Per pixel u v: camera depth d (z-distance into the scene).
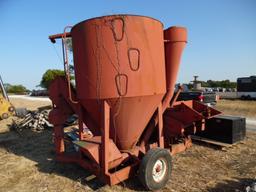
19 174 5.46
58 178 5.16
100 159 4.41
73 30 4.84
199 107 6.97
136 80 4.42
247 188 3.97
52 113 5.86
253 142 7.67
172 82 5.67
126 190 4.48
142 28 4.50
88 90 4.58
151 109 4.93
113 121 4.61
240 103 21.67
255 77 25.91
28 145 7.97
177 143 6.86
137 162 4.65
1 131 10.41
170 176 4.96
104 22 4.34
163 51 5.07
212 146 7.14
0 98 10.82
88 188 4.64
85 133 6.10
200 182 4.79
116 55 4.31
